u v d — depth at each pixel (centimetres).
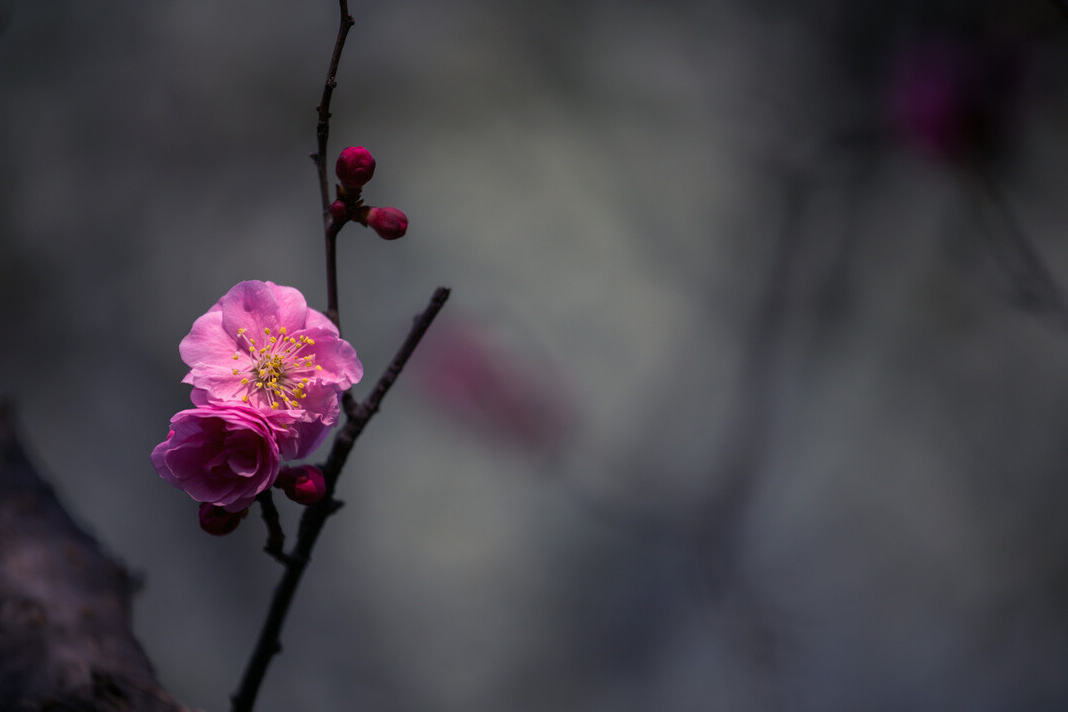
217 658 186
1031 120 166
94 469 196
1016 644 182
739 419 200
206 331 63
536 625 195
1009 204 169
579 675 188
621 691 185
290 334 63
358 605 195
